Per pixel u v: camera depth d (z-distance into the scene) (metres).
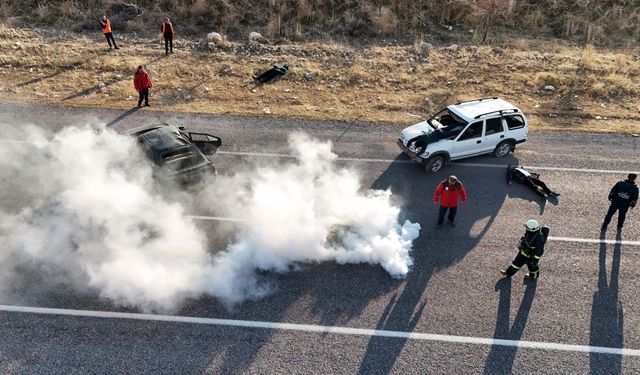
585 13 23.83
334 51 20.75
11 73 17.89
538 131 15.64
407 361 8.43
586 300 9.62
